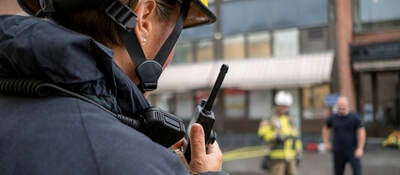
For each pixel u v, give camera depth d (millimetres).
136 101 907
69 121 759
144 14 1022
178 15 1091
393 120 17266
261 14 19156
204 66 20234
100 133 744
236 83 19000
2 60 825
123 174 690
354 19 17984
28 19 895
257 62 19094
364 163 11188
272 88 18891
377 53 17188
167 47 1075
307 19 18203
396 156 12570
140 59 981
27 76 819
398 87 17375
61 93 803
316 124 17906
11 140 762
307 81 17547
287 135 6359
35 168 715
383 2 17516
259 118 19156
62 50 755
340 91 17469
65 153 721
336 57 17609
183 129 973
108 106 833
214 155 996
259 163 11258
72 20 932
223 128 19719
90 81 796
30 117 785
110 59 803
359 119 6625
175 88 20453
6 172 727
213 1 20109
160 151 759
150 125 910
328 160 11727
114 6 892
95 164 704
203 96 20531
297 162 6512
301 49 18344
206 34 20297
